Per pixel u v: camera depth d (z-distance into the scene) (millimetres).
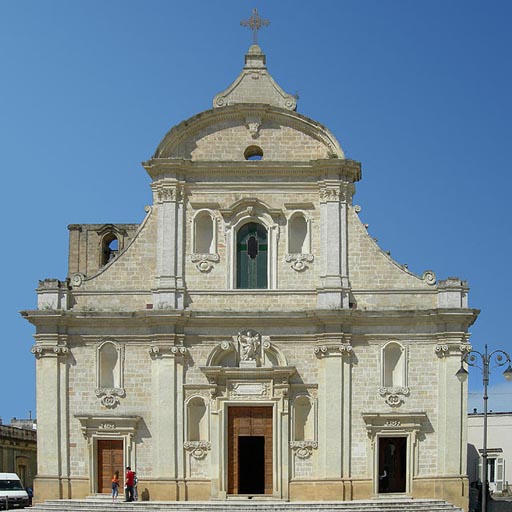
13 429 83812
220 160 60844
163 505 55281
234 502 56656
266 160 60594
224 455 58469
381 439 58594
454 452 57625
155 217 60844
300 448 58469
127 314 59281
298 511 54250
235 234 60625
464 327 58531
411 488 57781
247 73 62594
